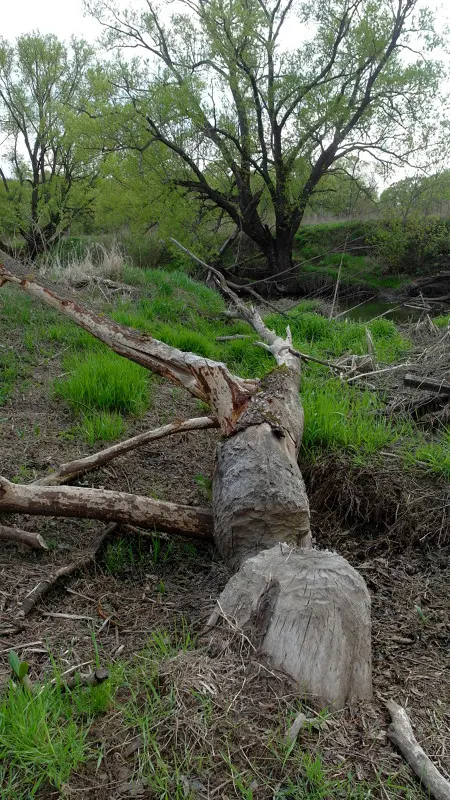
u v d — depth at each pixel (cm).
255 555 333
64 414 586
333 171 2262
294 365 637
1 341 755
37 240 1739
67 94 2548
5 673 274
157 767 216
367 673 268
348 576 282
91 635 314
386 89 1992
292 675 250
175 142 1986
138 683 253
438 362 688
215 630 279
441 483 464
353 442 505
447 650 321
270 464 371
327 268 2259
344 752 230
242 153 2031
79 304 495
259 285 2125
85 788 210
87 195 2439
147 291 1051
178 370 457
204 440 563
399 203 2238
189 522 394
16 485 382
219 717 232
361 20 1886
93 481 475
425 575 396
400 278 2198
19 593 343
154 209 2009
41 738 222
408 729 241
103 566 386
